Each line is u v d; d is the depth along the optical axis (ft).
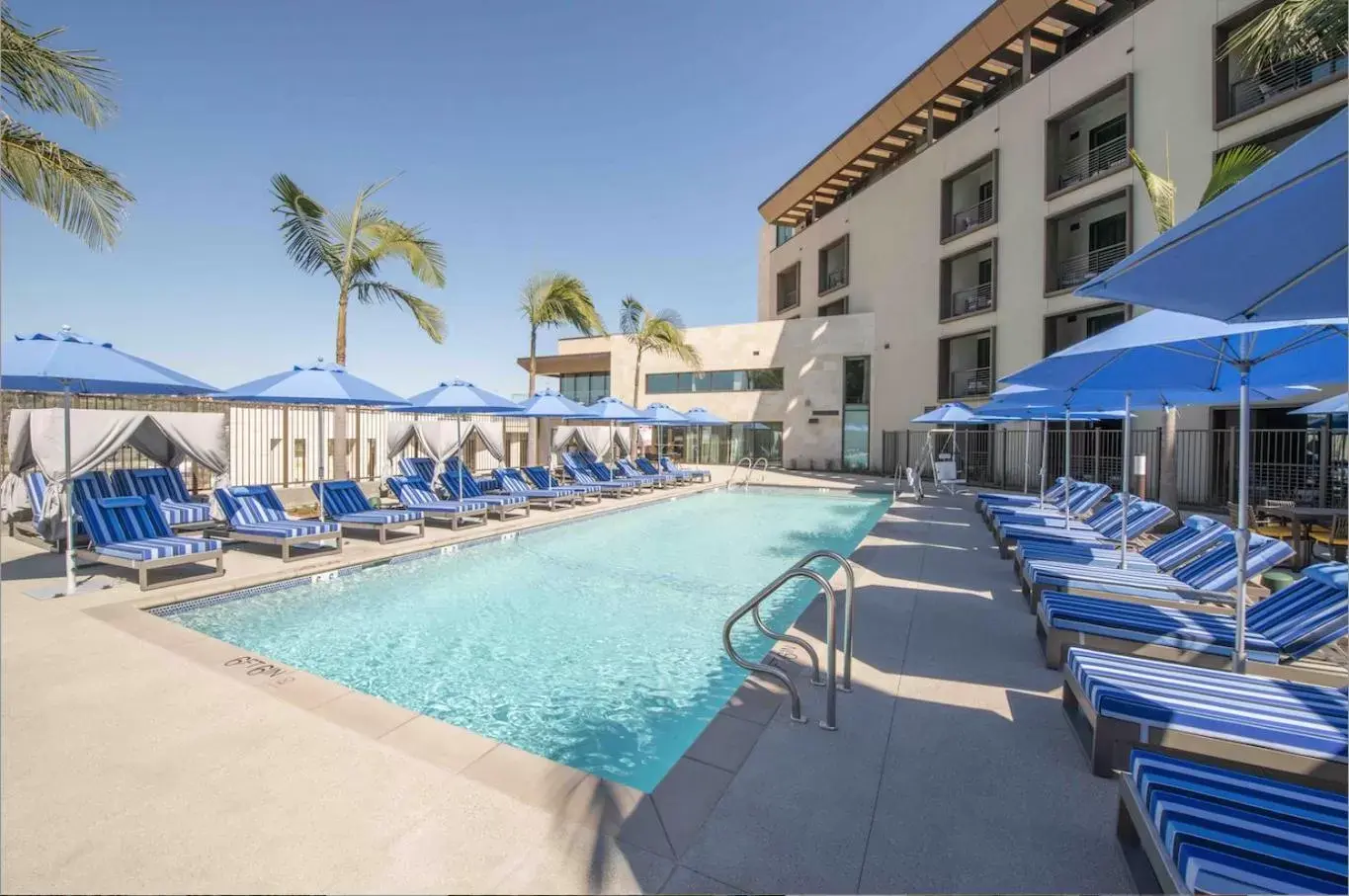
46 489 22.76
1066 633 14.02
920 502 51.62
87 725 10.91
